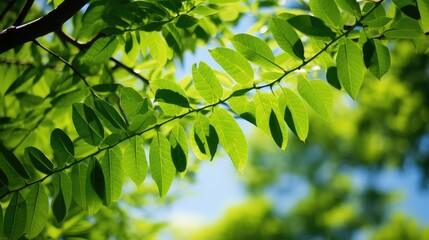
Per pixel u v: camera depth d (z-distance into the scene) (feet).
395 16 2.51
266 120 2.03
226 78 2.63
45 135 2.69
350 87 1.95
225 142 2.04
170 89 2.04
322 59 2.01
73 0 1.95
